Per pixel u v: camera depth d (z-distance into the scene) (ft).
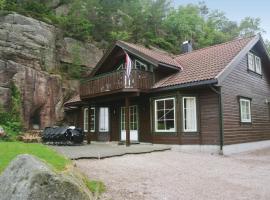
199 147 46.01
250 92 55.26
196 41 130.31
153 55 54.85
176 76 50.88
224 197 20.76
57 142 53.52
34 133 60.75
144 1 125.49
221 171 30.25
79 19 86.53
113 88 50.60
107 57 59.31
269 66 62.18
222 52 52.65
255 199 20.42
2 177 13.83
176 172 28.89
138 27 108.47
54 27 77.71
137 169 29.48
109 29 97.91
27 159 13.78
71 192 13.47
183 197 20.48
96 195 19.10
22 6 80.59
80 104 68.23
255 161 37.76
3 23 66.39
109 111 63.57
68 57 79.36
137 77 49.08
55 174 13.32
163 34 120.06
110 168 29.35
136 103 56.59
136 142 54.03
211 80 42.32
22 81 64.64
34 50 69.77
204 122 46.06
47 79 70.13
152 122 51.16
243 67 54.03
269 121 61.46
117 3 111.55
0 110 59.11
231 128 46.75
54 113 71.00
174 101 47.67
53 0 95.20
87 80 57.52
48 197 12.79
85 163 31.50
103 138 64.54
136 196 20.22
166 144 48.32
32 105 66.23
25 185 12.66
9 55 64.69
